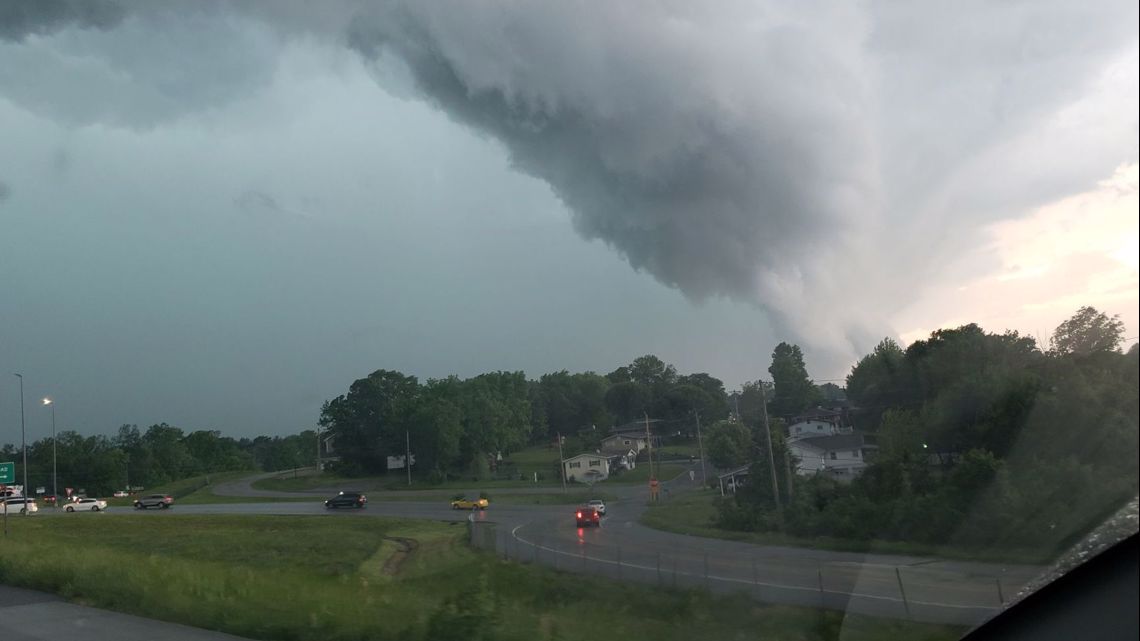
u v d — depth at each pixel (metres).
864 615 9.28
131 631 11.57
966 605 7.18
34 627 12.06
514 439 76.12
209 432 133.25
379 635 10.50
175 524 45.72
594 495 45.09
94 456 107.19
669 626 11.35
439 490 63.91
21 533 32.97
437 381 78.62
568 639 10.44
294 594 13.88
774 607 11.05
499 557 22.33
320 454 111.50
